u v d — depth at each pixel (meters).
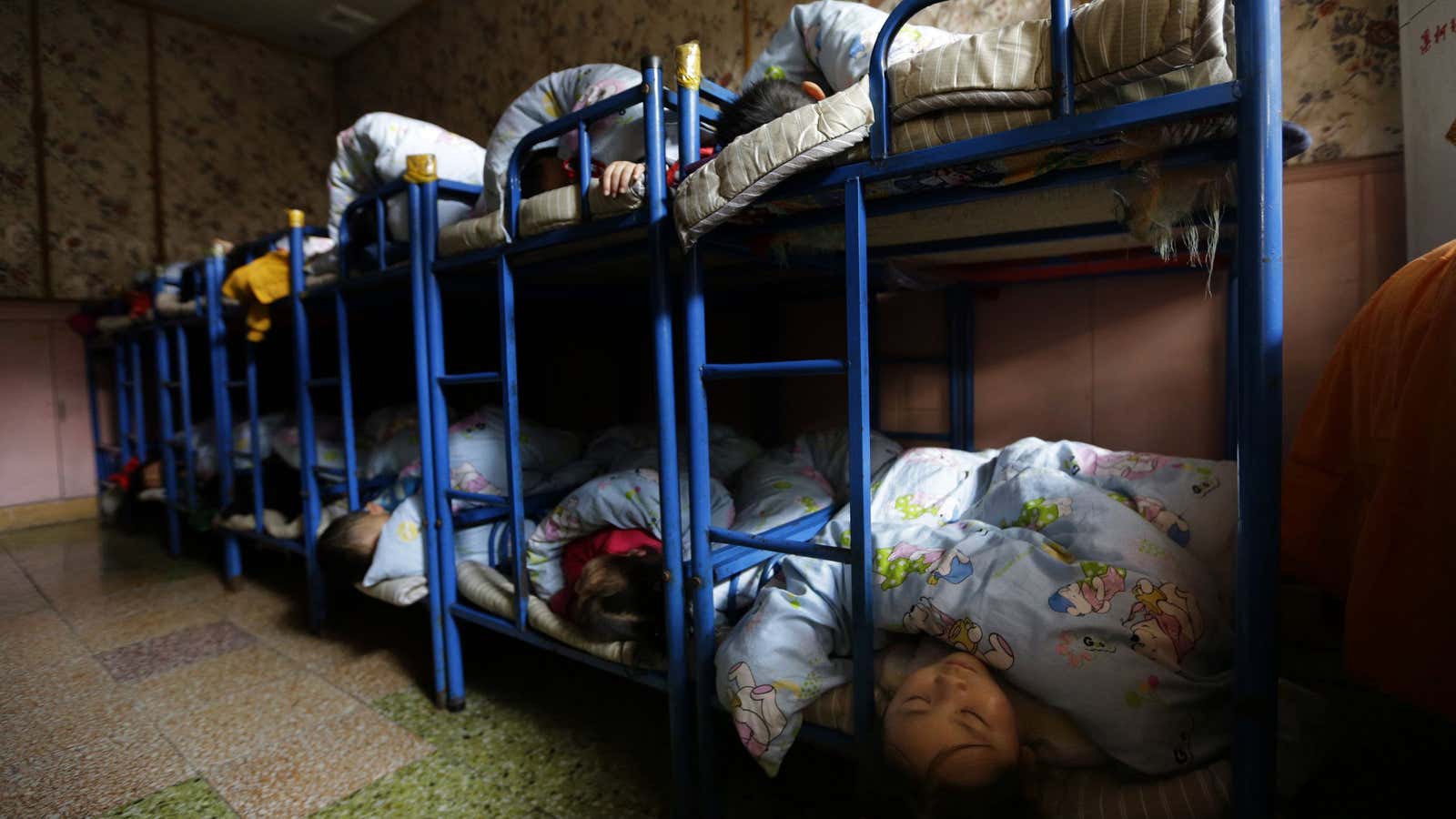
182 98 4.67
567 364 3.83
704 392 1.37
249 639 2.56
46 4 4.20
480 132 4.12
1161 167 1.03
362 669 2.28
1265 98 0.85
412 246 1.95
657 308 1.40
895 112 1.09
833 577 1.33
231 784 1.64
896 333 2.71
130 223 4.52
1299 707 1.19
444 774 1.65
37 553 3.81
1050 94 0.97
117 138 4.46
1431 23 1.58
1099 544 1.24
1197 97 0.88
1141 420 2.21
